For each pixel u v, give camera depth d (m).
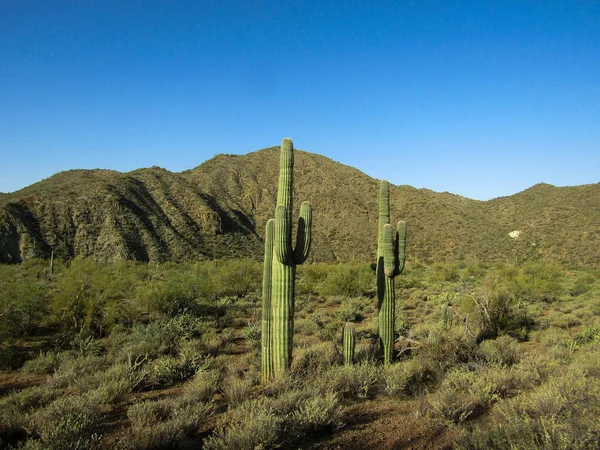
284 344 8.17
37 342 13.16
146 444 5.37
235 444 5.13
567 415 5.02
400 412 6.77
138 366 9.77
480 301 14.56
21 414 6.55
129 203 60.97
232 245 64.44
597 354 8.64
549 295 23.39
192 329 13.85
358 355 9.70
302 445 5.58
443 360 9.17
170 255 53.59
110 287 17.80
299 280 31.38
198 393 7.44
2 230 46.56
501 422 5.57
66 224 52.16
